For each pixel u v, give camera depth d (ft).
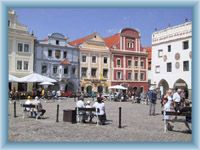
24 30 170.91
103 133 45.96
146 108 98.27
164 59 164.86
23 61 170.50
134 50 216.33
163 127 53.11
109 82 205.26
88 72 198.08
